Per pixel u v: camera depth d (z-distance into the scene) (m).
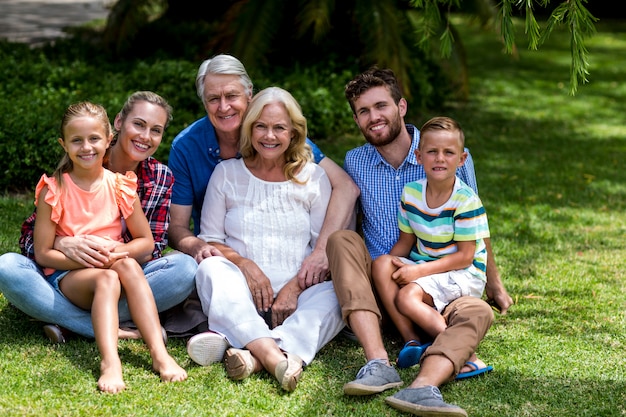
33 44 11.44
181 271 3.48
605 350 3.58
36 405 2.87
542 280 4.62
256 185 3.73
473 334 3.22
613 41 17.80
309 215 3.82
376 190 3.94
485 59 14.68
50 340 3.44
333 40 9.40
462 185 3.57
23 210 5.37
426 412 2.87
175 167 3.91
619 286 4.54
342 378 3.25
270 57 9.33
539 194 6.73
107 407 2.89
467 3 9.15
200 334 3.26
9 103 6.54
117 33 9.40
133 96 3.55
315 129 7.84
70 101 6.81
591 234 5.66
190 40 10.32
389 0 8.48
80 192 3.40
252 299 3.57
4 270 3.33
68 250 3.33
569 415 2.96
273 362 3.17
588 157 8.18
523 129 9.39
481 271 3.58
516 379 3.25
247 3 8.50
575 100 11.43
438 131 3.43
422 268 3.50
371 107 3.76
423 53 9.54
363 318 3.32
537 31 3.74
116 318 3.21
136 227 3.49
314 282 3.64
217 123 3.74
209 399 3.00
